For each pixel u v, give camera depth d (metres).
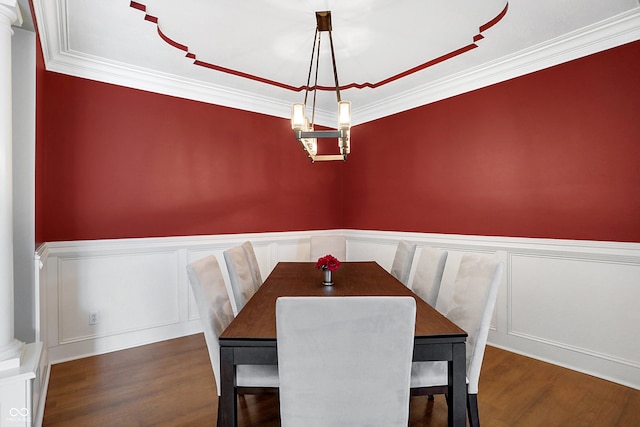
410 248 2.91
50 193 2.74
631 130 2.34
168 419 1.97
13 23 1.77
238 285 2.30
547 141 2.76
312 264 2.98
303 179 4.41
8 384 1.54
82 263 2.88
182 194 3.45
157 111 3.29
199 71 3.21
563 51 2.63
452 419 1.37
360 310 1.08
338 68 3.21
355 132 4.55
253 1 2.19
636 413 2.01
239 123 3.85
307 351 1.10
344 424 1.14
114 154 3.05
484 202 3.18
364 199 4.45
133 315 3.13
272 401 2.18
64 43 2.62
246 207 3.91
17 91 1.99
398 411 1.14
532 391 2.26
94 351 2.91
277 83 3.55
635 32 2.31
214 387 2.34
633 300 2.33
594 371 2.49
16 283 1.97
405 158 3.92
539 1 2.15
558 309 2.69
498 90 3.08
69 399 2.17
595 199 2.51
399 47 2.80
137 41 2.62
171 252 3.38
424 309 1.70
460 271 1.98
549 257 2.74
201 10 2.28
